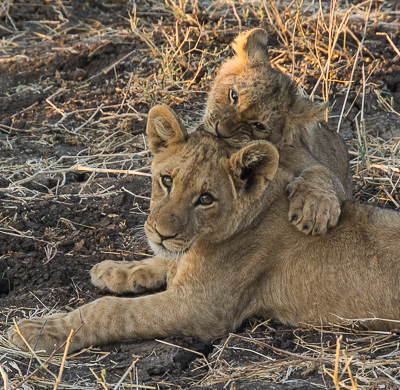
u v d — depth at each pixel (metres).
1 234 10.52
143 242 10.55
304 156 10.03
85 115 14.92
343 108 14.33
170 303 8.25
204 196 7.83
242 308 8.53
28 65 16.69
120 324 8.05
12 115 14.88
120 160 13.12
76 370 7.51
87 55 16.69
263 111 9.84
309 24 17.02
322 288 8.26
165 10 18.84
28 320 8.05
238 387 6.92
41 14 19.28
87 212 11.38
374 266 8.06
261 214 8.52
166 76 15.56
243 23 17.64
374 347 7.72
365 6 19.23
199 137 8.17
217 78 11.16
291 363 7.30
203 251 8.32
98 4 19.70
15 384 7.02
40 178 12.40
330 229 8.44
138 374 7.37
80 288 9.41
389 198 12.09
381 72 15.73
